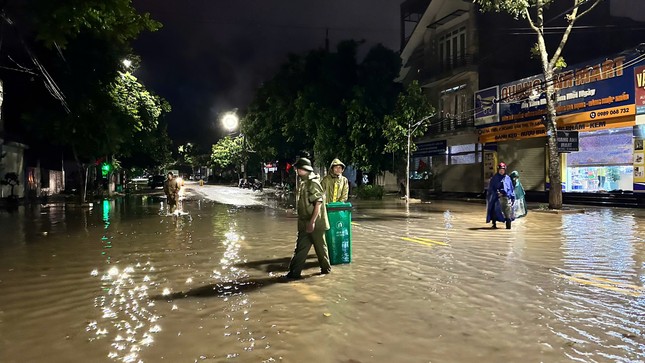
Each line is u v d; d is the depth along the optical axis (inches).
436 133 1293.1
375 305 205.8
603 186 843.4
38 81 853.8
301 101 1232.2
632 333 169.3
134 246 385.7
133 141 1258.0
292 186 1696.6
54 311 201.6
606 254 335.0
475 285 241.8
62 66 837.8
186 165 4985.2
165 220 622.2
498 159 1079.0
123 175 2146.9
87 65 859.4
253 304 208.7
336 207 299.0
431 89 1366.9
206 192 1724.9
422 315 191.2
